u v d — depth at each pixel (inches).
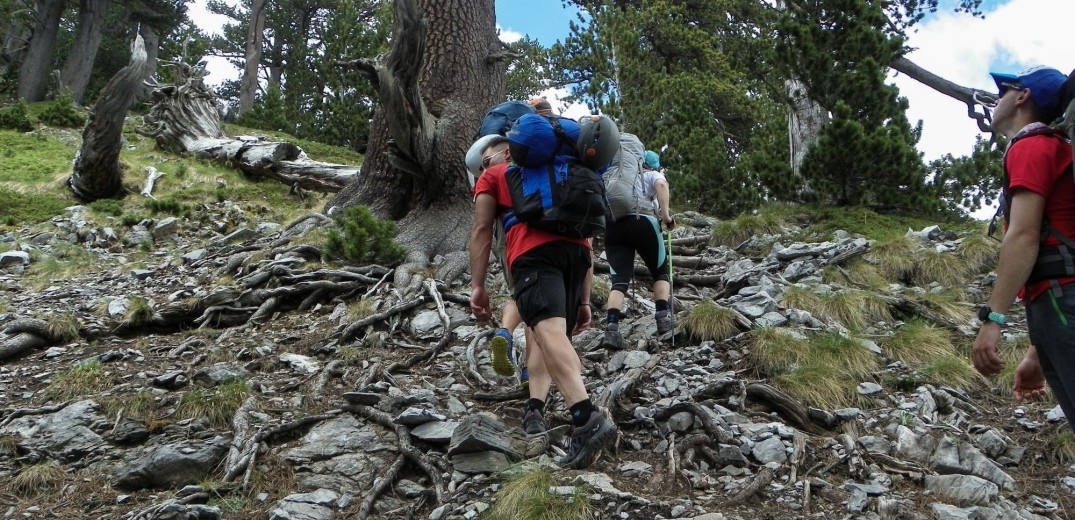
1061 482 161.8
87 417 198.1
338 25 970.1
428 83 365.4
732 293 280.8
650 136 649.0
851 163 409.7
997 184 510.0
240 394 201.8
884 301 259.0
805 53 426.0
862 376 207.5
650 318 251.1
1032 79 112.3
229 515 156.8
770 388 191.3
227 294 286.7
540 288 149.1
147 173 588.1
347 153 789.9
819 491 154.4
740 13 886.4
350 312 267.6
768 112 841.5
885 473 162.9
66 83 1253.1
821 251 311.3
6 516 162.1
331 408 201.5
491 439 165.3
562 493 144.1
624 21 707.4
